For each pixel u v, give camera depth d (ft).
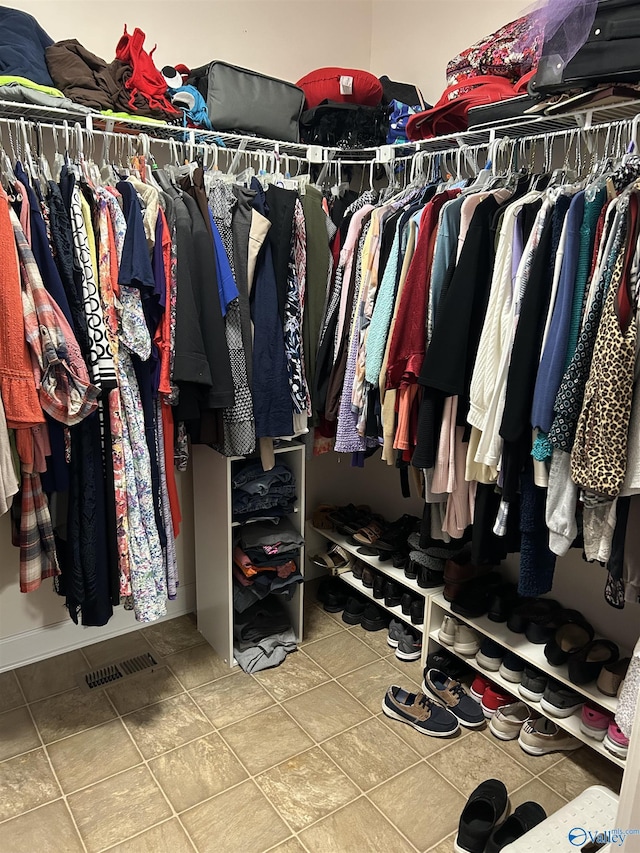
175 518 6.67
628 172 4.73
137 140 7.09
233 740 6.40
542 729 6.26
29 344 5.15
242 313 6.41
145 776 5.94
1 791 5.75
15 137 6.64
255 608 8.00
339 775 5.98
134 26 7.49
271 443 7.10
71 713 6.75
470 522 6.05
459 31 8.28
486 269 5.45
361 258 6.73
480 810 5.45
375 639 8.25
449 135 6.62
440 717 6.60
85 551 5.90
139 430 6.01
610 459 4.32
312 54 9.10
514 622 6.57
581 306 4.72
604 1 4.88
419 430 5.83
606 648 6.13
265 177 7.06
